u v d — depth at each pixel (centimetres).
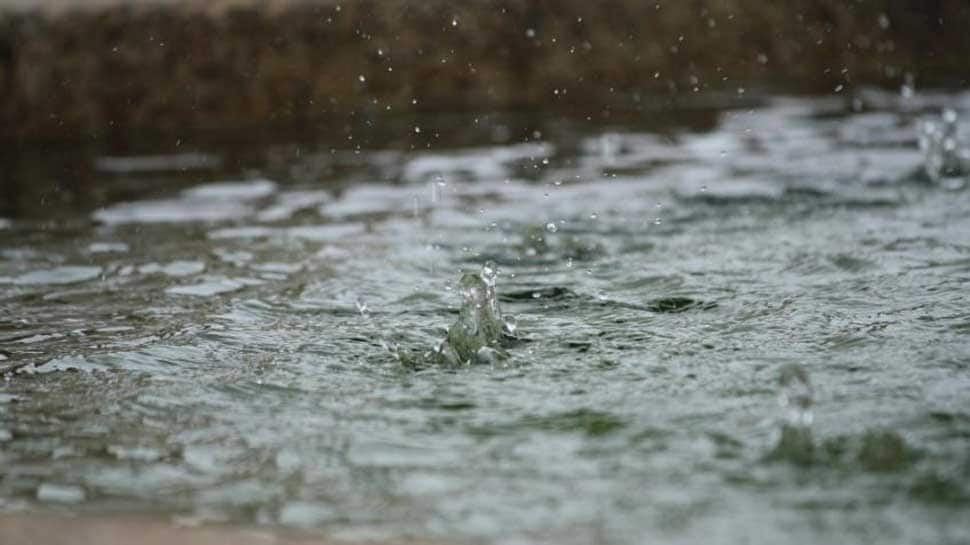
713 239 1456
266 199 1817
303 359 1019
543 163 2052
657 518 670
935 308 1107
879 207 1609
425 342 1064
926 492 691
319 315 1166
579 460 763
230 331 1114
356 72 2719
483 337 1045
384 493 722
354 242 1506
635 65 2898
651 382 922
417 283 1291
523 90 2798
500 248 1448
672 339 1040
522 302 1189
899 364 939
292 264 1399
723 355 986
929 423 802
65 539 668
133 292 1284
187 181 1997
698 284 1239
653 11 2945
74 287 1313
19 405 914
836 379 907
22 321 1173
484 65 2788
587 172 1956
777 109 2589
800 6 3077
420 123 2555
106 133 2581
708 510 679
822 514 668
